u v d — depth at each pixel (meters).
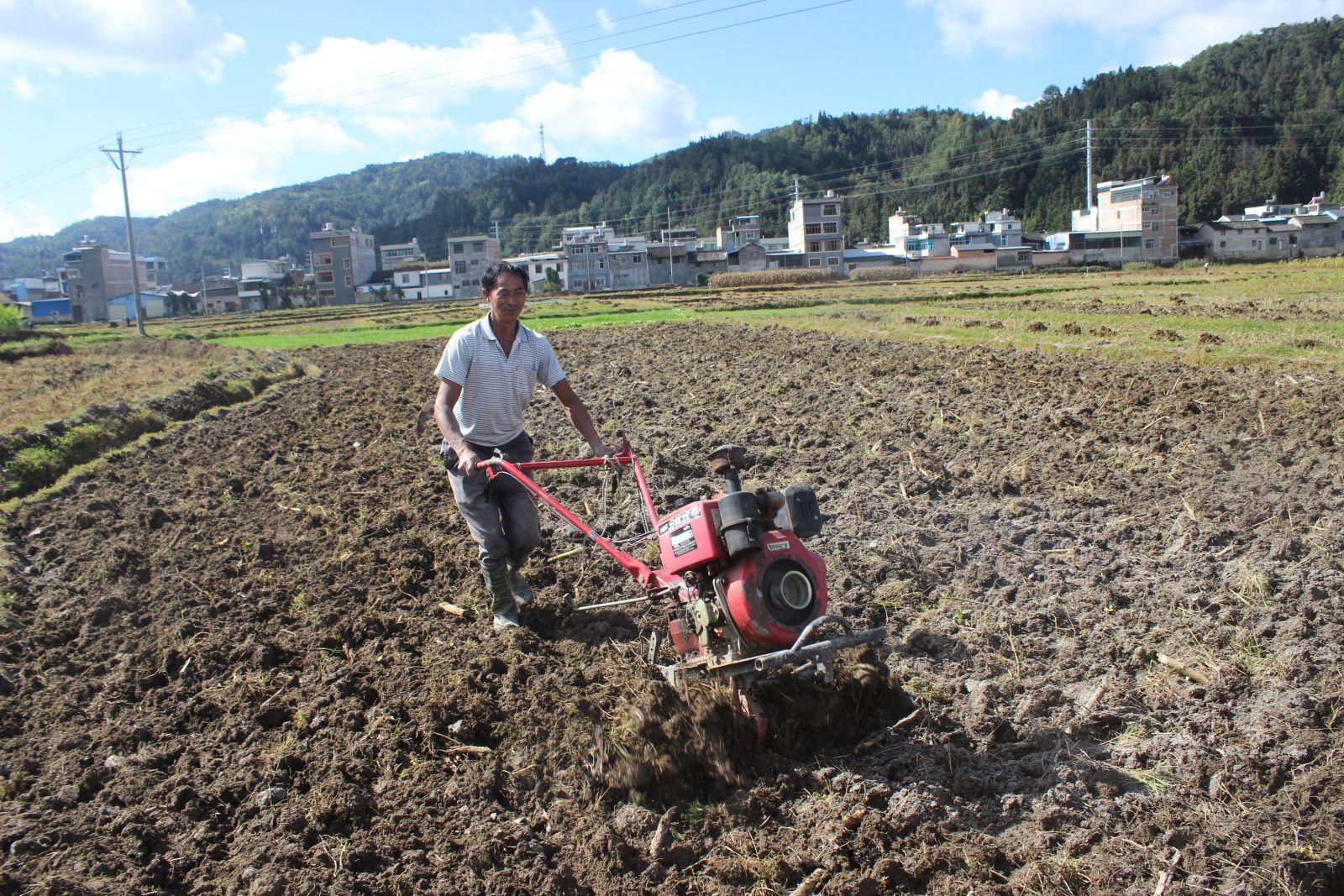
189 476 9.91
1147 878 3.21
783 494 4.06
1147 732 4.17
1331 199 116.44
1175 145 129.88
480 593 6.06
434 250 186.00
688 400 12.89
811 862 3.44
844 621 3.78
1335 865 3.19
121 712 4.73
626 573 6.29
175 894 3.38
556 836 3.68
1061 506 7.30
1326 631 4.87
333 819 3.80
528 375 5.41
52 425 11.75
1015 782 3.88
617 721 4.18
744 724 4.01
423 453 10.55
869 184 151.62
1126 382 12.17
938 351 16.78
